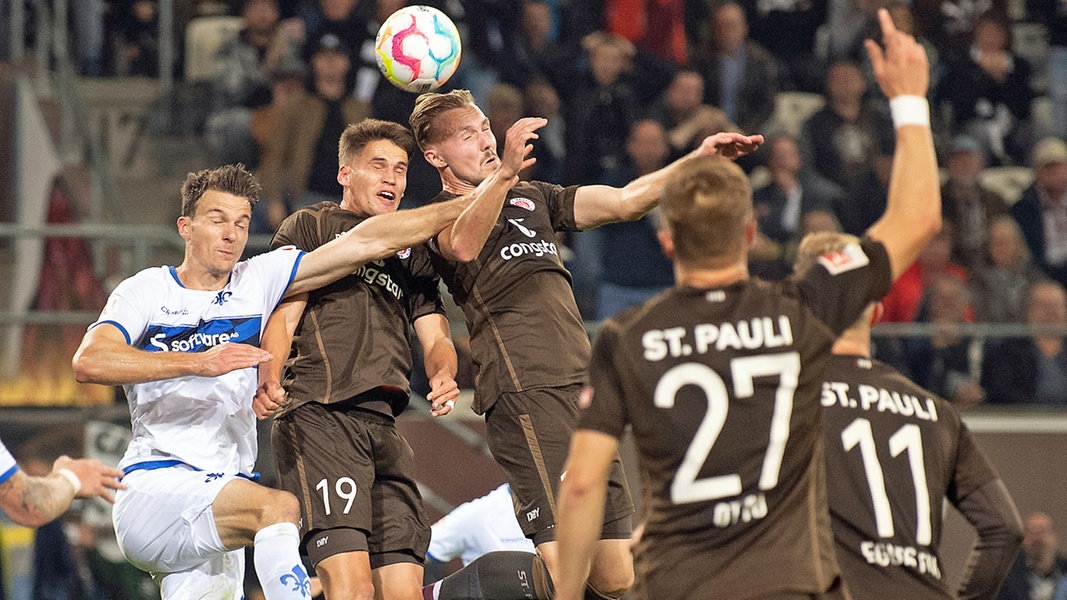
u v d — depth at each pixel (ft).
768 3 143.43
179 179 140.67
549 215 59.41
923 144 38.32
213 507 53.06
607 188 58.85
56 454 100.63
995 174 140.97
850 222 128.67
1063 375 117.39
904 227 37.93
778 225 126.31
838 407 43.42
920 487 42.93
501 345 56.85
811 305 37.55
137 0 145.69
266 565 50.85
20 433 100.32
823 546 36.81
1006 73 143.33
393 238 54.49
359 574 54.29
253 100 130.31
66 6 143.95
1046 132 146.20
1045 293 123.54
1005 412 115.03
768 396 36.86
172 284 55.01
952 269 125.90
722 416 36.76
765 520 36.47
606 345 37.96
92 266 116.16
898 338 117.39
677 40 137.39
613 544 56.85
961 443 45.06
